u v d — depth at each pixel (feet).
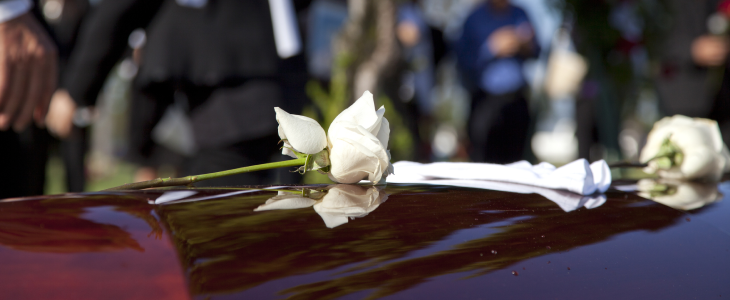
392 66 14.03
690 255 2.04
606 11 10.80
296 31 6.97
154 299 1.45
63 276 1.54
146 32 6.94
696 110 11.02
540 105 13.73
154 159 8.68
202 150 6.78
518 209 2.25
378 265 1.67
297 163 2.61
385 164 2.51
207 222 1.90
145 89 7.06
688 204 2.57
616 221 2.23
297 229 1.86
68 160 9.57
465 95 15.39
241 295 1.47
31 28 5.68
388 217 2.04
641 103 12.50
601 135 12.19
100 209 2.01
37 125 6.60
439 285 1.62
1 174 6.33
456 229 1.96
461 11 21.67
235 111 6.61
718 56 10.62
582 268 1.84
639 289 1.81
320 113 12.64
